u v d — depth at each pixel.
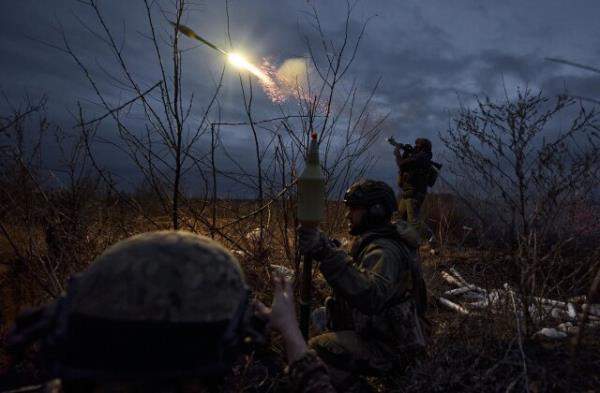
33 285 2.31
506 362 1.75
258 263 2.54
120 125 2.06
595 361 1.76
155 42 1.90
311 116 2.34
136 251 0.62
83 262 2.39
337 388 1.82
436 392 1.71
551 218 2.18
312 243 1.60
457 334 2.19
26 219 2.22
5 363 1.90
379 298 1.66
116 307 0.57
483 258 2.54
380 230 1.86
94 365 0.56
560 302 2.37
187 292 0.60
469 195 2.54
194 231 2.34
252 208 2.60
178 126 1.99
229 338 0.62
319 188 1.56
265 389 1.91
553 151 2.01
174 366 0.57
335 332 1.92
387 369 1.82
